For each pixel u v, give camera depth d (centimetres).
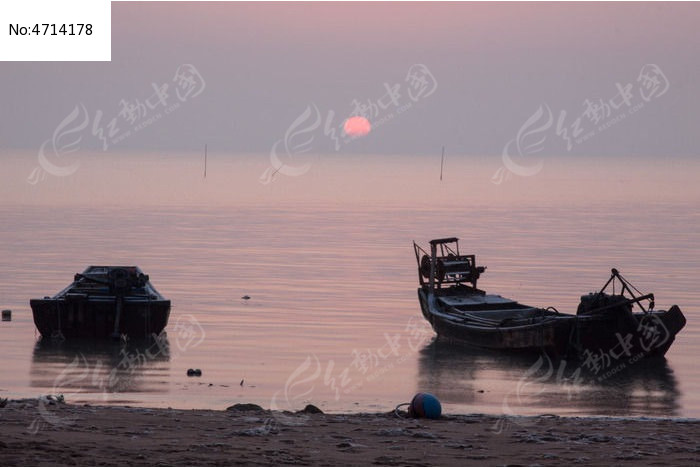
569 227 9462
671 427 1806
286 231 8781
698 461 1314
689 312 4584
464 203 13550
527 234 8650
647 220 10469
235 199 13812
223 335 3875
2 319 4156
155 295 4028
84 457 1223
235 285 5334
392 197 15025
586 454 1376
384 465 1254
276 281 5525
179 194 14838
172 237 8006
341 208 12181
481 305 4103
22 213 10325
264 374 3144
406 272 6022
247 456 1282
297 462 1251
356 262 6506
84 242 7400
